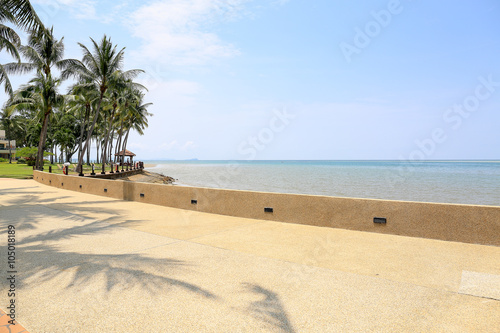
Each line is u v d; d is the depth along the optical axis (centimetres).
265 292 340
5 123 7019
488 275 389
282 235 611
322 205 693
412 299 323
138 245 536
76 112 4891
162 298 324
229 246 530
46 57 2975
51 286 353
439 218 571
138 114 5059
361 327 270
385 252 493
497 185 3422
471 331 262
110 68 3238
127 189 1173
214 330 265
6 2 1301
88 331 262
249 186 3409
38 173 2242
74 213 872
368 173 6512
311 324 275
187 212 891
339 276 389
